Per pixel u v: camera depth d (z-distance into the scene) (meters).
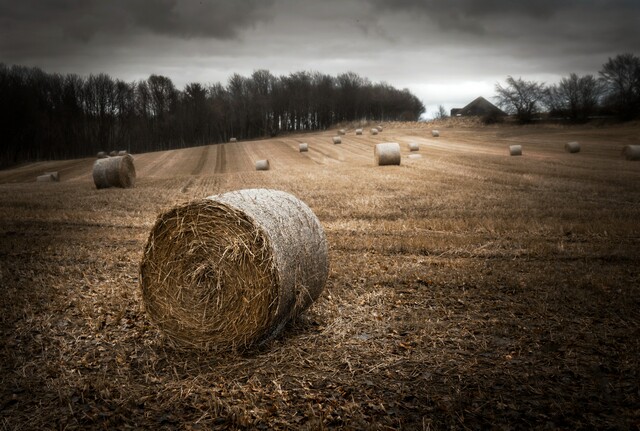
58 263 10.08
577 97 66.44
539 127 65.62
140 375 5.57
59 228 13.96
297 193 19.36
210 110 110.69
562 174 23.52
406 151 40.88
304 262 6.56
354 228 13.19
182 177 29.53
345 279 8.74
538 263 9.61
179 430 4.52
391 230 12.92
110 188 23.98
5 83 86.06
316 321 6.99
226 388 5.25
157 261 6.30
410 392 5.08
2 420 4.61
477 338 6.27
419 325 6.70
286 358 5.91
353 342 6.27
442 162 30.70
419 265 9.56
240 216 5.99
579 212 14.58
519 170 25.59
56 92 98.00
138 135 103.62
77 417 4.70
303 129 117.81
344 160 37.38
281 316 6.26
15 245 11.70
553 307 7.18
